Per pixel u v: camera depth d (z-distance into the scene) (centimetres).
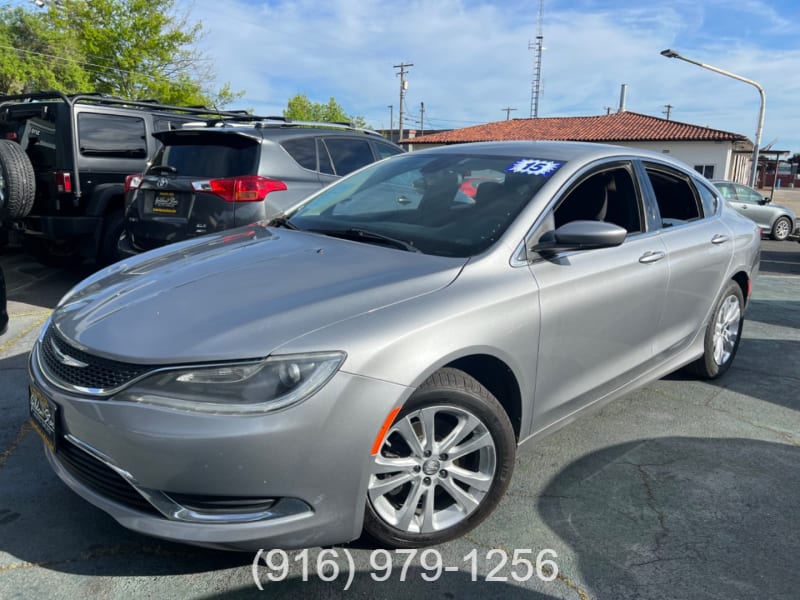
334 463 211
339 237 309
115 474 215
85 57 2698
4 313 428
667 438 359
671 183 397
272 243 303
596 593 231
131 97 2602
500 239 276
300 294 236
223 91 2978
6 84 2845
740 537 267
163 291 249
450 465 248
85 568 235
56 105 650
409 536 243
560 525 272
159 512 211
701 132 3219
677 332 379
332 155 621
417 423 240
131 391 208
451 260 266
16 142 691
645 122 3606
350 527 221
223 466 200
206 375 204
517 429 276
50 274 766
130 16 2597
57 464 241
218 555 245
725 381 453
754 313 674
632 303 325
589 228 274
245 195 530
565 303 282
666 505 290
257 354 205
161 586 227
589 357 305
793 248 1509
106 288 268
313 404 205
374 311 227
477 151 359
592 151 341
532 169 320
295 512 212
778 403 416
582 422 378
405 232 299
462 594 229
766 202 1750
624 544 260
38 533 255
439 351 230
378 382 216
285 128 593
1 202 622
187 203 543
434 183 334
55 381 227
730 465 329
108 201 673
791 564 250
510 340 256
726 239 414
